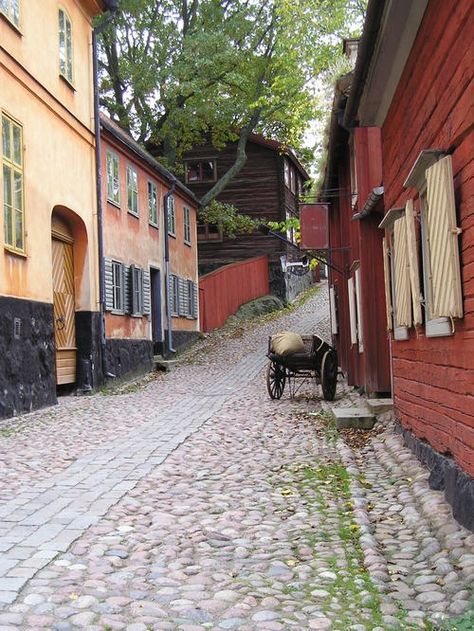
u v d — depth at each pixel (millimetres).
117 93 33594
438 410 6625
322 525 5754
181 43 31625
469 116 5059
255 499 6625
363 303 12438
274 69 33031
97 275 17266
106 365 17531
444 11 5750
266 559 4949
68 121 15516
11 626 3713
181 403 14234
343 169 16484
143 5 31672
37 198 13641
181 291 26641
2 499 6547
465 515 5188
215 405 13789
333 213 20250
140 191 21953
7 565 4703
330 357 14203
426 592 4234
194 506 6359
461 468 5660
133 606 4039
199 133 35219
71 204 15641
